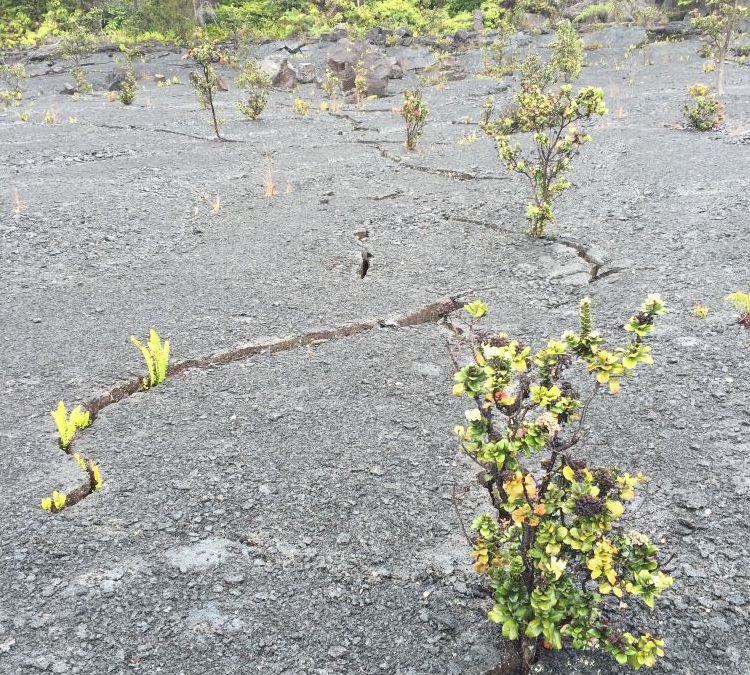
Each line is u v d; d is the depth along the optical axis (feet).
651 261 15.98
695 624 6.96
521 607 6.12
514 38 61.21
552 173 17.90
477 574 7.70
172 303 14.66
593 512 5.59
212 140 32.22
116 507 8.78
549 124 18.20
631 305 13.87
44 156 28.76
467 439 6.67
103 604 7.32
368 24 68.54
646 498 8.74
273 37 70.18
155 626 7.07
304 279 15.76
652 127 31.65
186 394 11.37
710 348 12.03
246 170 25.98
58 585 7.57
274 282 15.62
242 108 37.68
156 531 8.38
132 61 64.39
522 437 5.79
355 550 8.09
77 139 32.63
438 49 61.98
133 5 74.18
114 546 8.13
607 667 6.54
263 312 14.15
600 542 5.68
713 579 7.50
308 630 7.04
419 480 9.27
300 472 9.41
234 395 11.32
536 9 68.39
